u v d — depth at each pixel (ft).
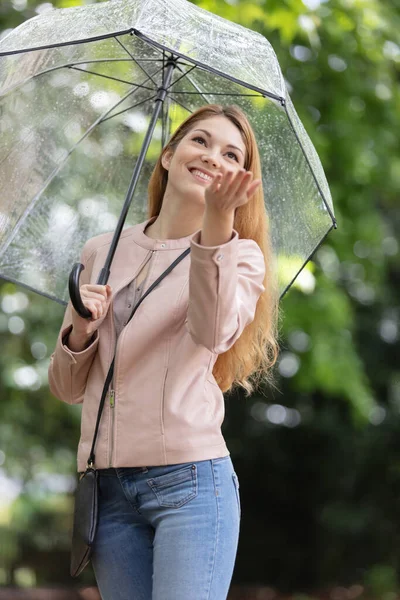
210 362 12.96
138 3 13.76
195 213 13.80
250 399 66.69
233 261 11.75
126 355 12.74
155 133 17.63
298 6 30.30
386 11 37.60
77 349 13.16
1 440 44.24
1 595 53.72
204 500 12.40
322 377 41.37
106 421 12.79
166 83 15.12
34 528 55.01
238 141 13.97
